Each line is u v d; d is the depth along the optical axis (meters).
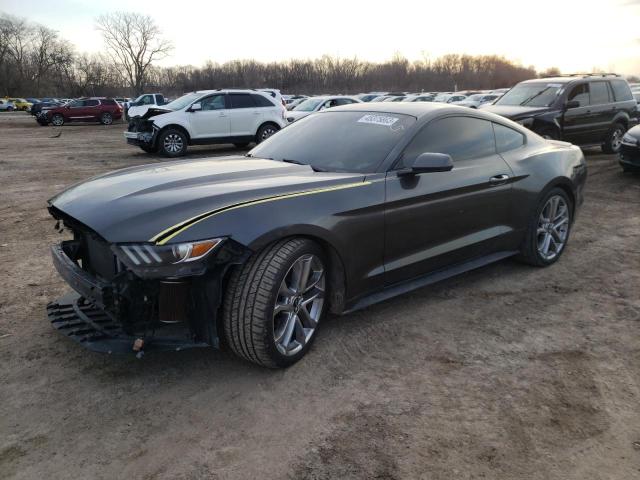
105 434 2.55
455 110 4.13
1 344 3.38
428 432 2.57
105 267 3.08
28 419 2.65
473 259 4.25
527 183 4.46
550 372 3.11
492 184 4.14
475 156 4.15
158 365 3.16
